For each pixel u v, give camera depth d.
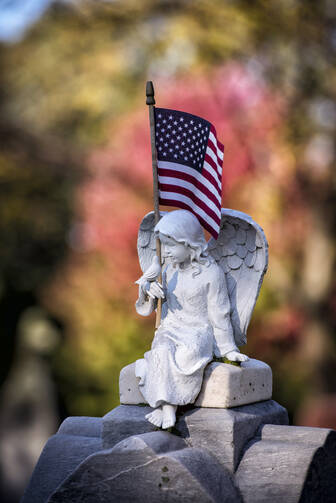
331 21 13.57
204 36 13.96
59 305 14.48
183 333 5.04
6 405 15.09
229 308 5.22
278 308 13.02
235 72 13.11
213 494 4.55
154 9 14.62
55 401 15.08
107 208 12.53
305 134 13.30
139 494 4.68
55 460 5.36
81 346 13.55
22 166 16.73
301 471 4.71
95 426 5.75
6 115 17.11
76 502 4.83
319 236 13.34
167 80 13.75
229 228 5.38
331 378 13.37
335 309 13.52
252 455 4.84
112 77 15.80
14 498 11.64
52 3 15.63
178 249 5.14
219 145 5.49
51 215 17.16
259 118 12.73
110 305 13.11
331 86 13.60
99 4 14.89
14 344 16.97
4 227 17.28
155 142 5.24
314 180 13.34
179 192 5.29
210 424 4.84
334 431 5.05
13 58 17.80
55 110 16.73
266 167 12.68
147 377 4.93
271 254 12.76
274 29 13.66
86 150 15.36
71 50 16.31
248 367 5.21
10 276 17.41
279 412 5.44
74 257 14.28
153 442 4.71
